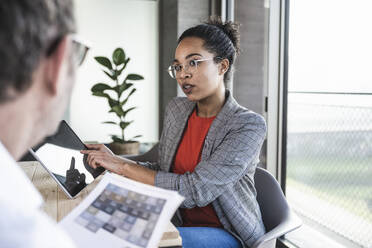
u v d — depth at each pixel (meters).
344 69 2.16
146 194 0.74
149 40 4.78
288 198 2.61
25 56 0.29
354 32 2.07
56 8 0.31
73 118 4.57
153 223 0.67
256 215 1.32
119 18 4.66
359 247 2.20
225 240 1.23
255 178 1.52
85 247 0.63
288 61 2.50
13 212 0.27
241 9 3.09
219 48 1.33
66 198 1.10
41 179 1.31
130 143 3.71
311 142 2.45
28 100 0.32
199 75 1.31
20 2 0.28
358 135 2.13
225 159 1.24
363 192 2.15
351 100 2.14
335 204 2.34
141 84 4.79
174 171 1.46
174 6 4.08
